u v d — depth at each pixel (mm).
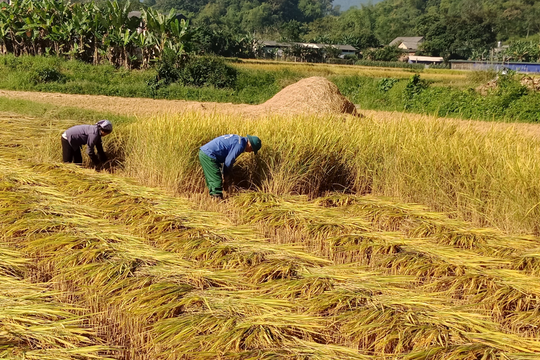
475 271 5035
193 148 7824
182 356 3703
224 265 5031
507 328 4309
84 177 7684
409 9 148500
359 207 7004
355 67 46719
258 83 24641
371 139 8250
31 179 7270
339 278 4691
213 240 5562
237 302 4199
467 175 7211
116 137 8906
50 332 3721
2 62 23562
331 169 8039
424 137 8133
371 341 3998
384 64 61406
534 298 4605
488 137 8367
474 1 123500
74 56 26484
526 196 6383
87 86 21672
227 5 151750
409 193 7641
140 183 7879
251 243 5477
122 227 5824
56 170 7941
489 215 6809
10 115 12234
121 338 3984
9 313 3846
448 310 4223
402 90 20641
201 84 23859
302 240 6000
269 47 73438
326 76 26531
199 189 7855
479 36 91562
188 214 6320
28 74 21859
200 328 3896
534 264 5312
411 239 5887
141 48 25938
